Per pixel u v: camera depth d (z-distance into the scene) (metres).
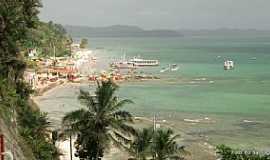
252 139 91.31
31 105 68.50
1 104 39.22
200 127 101.62
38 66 181.62
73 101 134.50
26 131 49.09
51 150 54.44
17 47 63.41
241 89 156.50
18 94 59.62
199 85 165.88
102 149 55.94
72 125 55.53
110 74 189.00
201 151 83.12
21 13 62.44
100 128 55.00
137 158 56.56
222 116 113.81
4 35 59.03
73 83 169.00
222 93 148.38
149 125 102.38
